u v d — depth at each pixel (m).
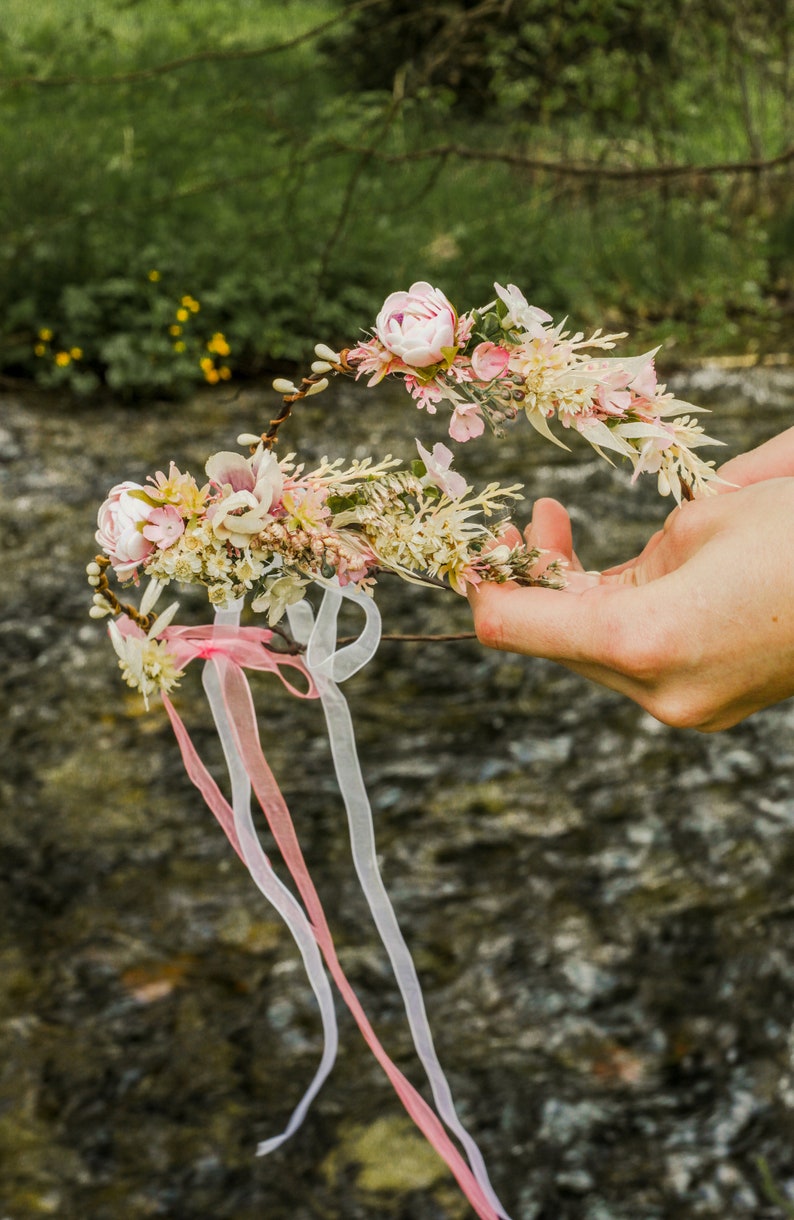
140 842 3.01
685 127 7.39
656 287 7.09
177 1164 2.22
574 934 2.73
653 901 2.80
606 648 0.69
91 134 7.16
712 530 0.70
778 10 6.61
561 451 5.12
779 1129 2.25
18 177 6.43
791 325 6.86
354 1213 2.13
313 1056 2.44
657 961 2.64
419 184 7.14
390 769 3.29
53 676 3.66
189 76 6.82
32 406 5.50
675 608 0.67
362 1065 2.42
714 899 2.79
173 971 2.64
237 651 0.88
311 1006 2.56
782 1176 2.17
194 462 5.10
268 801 0.87
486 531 0.85
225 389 5.83
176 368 5.59
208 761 3.29
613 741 3.37
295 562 0.86
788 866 2.86
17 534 4.45
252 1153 2.23
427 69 5.37
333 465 0.88
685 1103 2.32
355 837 0.84
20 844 2.99
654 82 6.33
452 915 2.80
